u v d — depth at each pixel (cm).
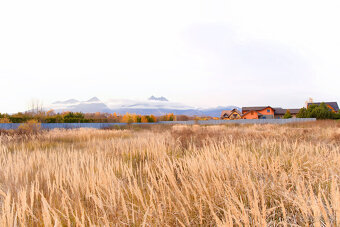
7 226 156
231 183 230
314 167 286
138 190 194
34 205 219
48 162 394
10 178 278
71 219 183
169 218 174
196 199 187
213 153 374
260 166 272
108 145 704
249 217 169
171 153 517
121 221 170
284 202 190
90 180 244
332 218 137
